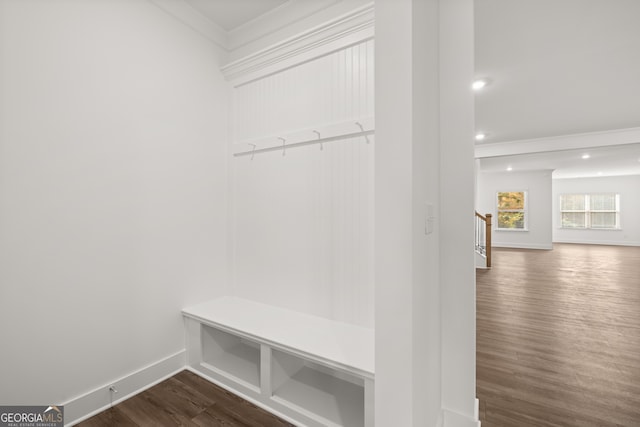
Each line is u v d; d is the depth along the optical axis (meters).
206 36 2.29
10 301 1.35
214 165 2.35
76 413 1.54
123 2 1.78
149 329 1.90
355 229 1.83
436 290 1.39
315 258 1.98
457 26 1.44
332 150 1.91
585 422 1.53
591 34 2.23
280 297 2.15
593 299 3.68
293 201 2.09
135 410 1.64
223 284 2.42
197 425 1.53
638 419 1.54
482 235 6.44
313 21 2.01
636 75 2.85
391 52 0.97
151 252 1.92
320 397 1.67
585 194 10.34
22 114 1.38
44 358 1.45
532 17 2.04
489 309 3.30
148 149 1.90
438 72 1.47
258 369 1.95
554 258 7.00
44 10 1.45
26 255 1.39
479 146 5.55
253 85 2.31
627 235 9.69
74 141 1.56
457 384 1.47
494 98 3.38
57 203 1.50
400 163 0.96
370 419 1.33
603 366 2.08
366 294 1.79
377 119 1.00
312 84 1.99
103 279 1.68
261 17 2.22
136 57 1.84
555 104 3.54
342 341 1.60
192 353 2.06
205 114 2.28
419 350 1.04
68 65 1.54
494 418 1.56
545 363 2.12
